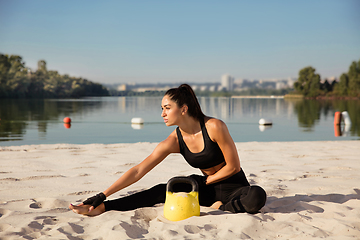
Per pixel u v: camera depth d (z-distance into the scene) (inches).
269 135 341.4
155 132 358.3
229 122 498.9
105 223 80.1
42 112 727.1
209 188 97.2
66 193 115.3
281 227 77.6
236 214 83.3
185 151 93.9
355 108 951.0
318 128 413.4
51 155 192.9
